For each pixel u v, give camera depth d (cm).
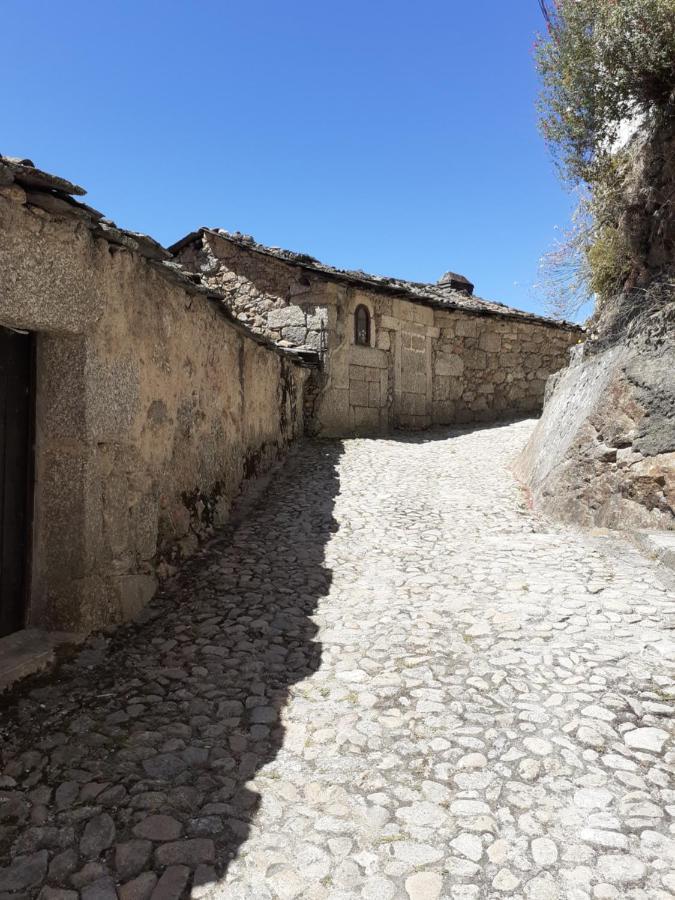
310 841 219
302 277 1188
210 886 200
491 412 1556
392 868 206
